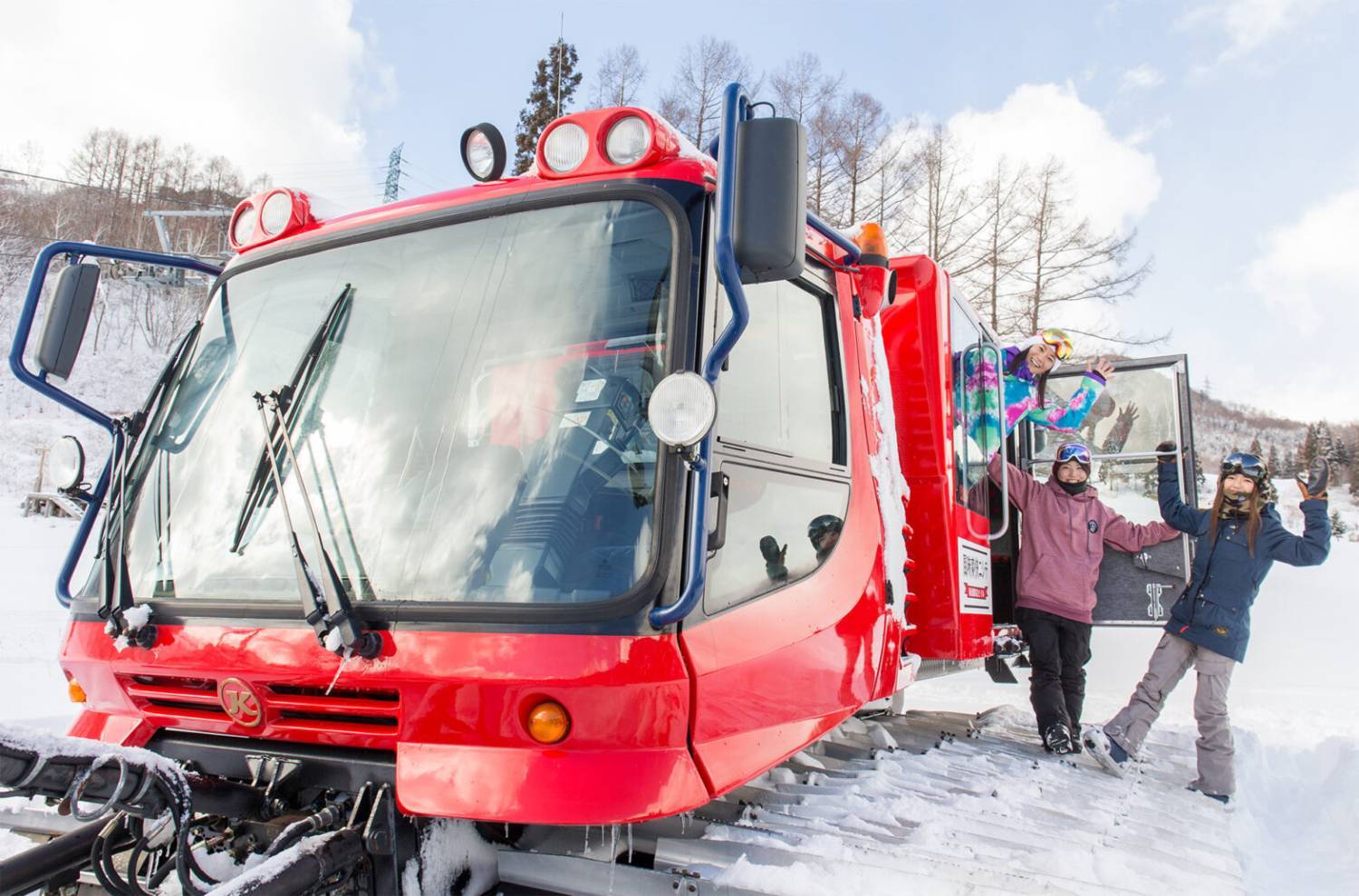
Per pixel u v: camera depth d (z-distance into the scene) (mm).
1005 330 21969
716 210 2191
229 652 2174
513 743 1887
